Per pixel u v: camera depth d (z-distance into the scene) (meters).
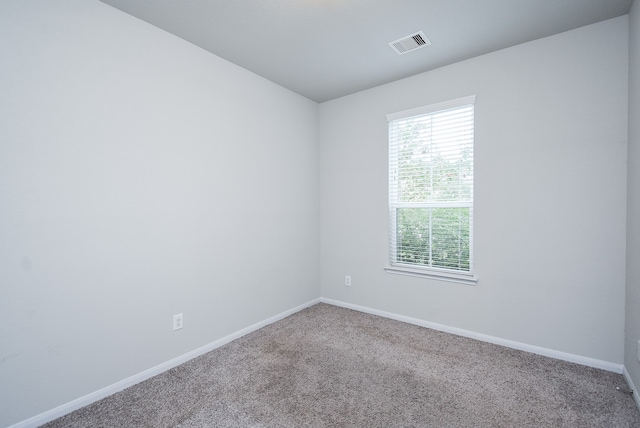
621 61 2.04
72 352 1.75
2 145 1.52
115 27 1.92
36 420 1.62
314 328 2.94
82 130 1.79
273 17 2.04
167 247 2.21
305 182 3.54
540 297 2.35
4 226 1.53
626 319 2.00
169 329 2.22
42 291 1.64
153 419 1.67
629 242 1.95
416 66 2.77
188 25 2.13
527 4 1.91
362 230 3.39
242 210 2.78
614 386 1.93
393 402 1.80
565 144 2.23
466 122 2.70
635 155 1.84
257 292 2.94
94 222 1.84
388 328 2.92
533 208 2.37
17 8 1.56
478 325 2.64
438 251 2.91
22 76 1.57
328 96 3.53
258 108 2.94
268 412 1.72
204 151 2.46
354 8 1.94
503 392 1.88
